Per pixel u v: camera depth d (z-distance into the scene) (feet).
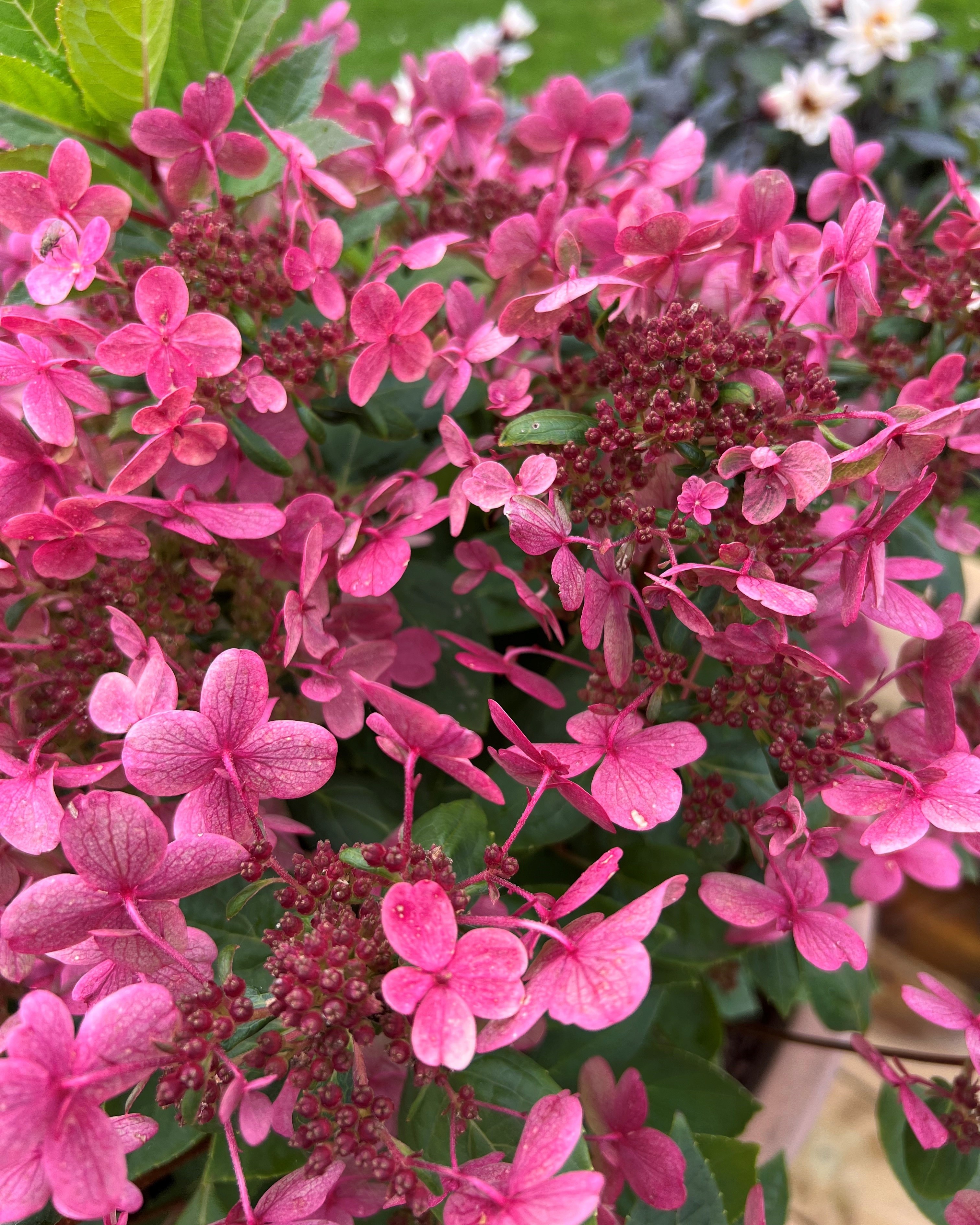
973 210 0.91
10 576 0.78
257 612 0.90
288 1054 0.62
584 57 3.97
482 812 0.80
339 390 0.90
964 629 0.74
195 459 0.79
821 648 1.00
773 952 1.15
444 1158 0.70
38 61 0.94
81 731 0.78
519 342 0.96
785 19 2.03
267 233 0.91
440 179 1.08
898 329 0.95
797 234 0.82
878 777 0.77
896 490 0.70
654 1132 0.77
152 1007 0.54
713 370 0.74
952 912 1.69
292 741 0.63
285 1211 0.59
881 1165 1.49
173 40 0.94
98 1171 0.50
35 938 0.57
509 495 0.72
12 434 0.76
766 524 0.76
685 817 0.84
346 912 0.64
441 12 4.48
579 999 0.55
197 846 0.59
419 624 1.02
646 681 0.79
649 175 0.99
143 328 0.75
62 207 0.82
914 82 1.87
